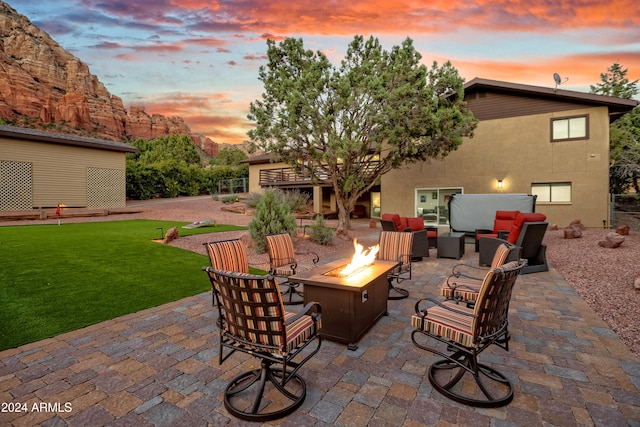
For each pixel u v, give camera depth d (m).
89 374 2.80
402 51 10.62
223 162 60.88
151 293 4.98
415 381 2.75
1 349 3.20
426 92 10.27
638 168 16.20
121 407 2.37
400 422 2.23
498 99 14.18
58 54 77.81
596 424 2.20
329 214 22.20
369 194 22.95
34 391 2.54
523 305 4.66
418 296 5.24
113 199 18.59
